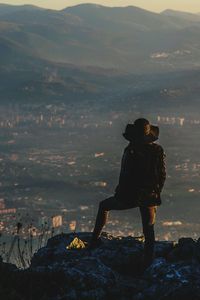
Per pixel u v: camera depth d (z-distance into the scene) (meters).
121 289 11.14
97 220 12.84
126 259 12.76
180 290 10.60
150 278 11.54
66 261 12.36
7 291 10.35
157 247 13.16
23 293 10.71
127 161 12.28
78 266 11.66
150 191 12.23
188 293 10.55
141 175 12.21
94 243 13.05
